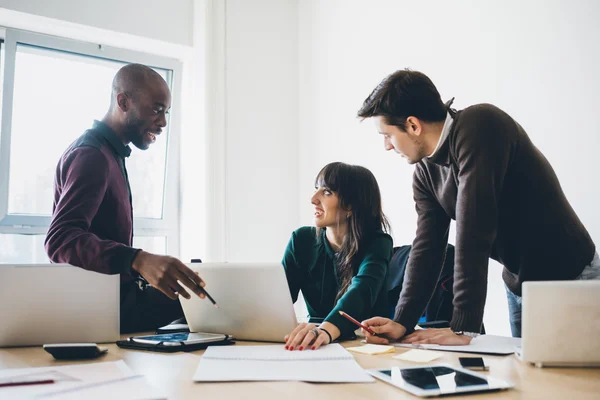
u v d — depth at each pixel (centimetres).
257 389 81
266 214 317
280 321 129
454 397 75
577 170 199
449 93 248
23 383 84
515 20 221
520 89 219
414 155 144
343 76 304
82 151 180
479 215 126
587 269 150
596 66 193
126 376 89
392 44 277
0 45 266
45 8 263
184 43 304
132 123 220
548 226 143
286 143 328
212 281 137
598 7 193
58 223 160
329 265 175
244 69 314
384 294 172
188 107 313
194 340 122
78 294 130
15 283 127
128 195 198
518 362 100
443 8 251
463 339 120
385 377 86
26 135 272
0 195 264
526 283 96
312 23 329
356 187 169
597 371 92
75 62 287
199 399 75
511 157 137
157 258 129
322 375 89
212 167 297
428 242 150
